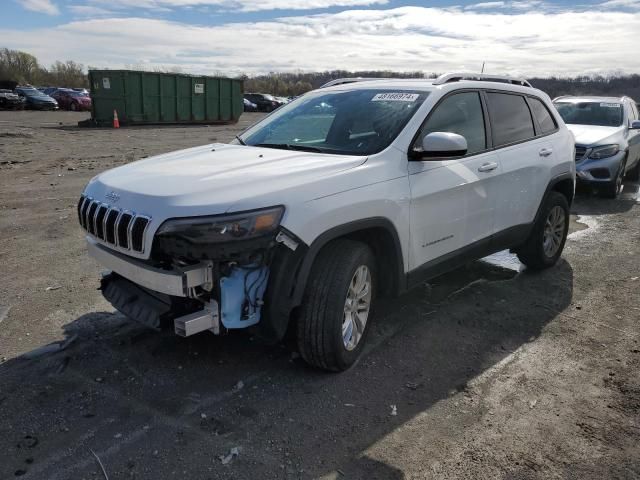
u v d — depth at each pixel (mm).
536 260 5555
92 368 3611
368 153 3787
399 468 2758
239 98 29875
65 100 39438
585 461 2826
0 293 4793
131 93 25469
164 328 3219
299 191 3182
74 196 8781
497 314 4637
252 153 3939
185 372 3590
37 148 15297
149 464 2740
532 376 3650
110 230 3270
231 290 3105
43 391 3340
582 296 5078
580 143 9578
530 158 5059
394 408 3256
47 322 4258
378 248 3828
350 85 4812
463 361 3832
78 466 2715
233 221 2932
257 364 3707
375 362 3789
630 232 7484
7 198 8547
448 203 4145
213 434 2979
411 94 4254
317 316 3357
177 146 17000
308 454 2844
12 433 2949
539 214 5344
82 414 3127
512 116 5047
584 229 7637
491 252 4855
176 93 27125
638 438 3018
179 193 3086
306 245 3150
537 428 3092
